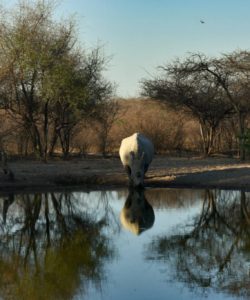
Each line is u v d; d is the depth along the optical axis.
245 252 11.48
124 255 11.43
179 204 17.30
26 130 27.44
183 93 29.89
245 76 27.77
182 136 33.59
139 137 20.59
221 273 9.99
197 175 21.44
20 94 26.70
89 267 10.56
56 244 12.71
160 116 34.03
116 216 15.90
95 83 28.52
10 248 12.34
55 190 19.92
